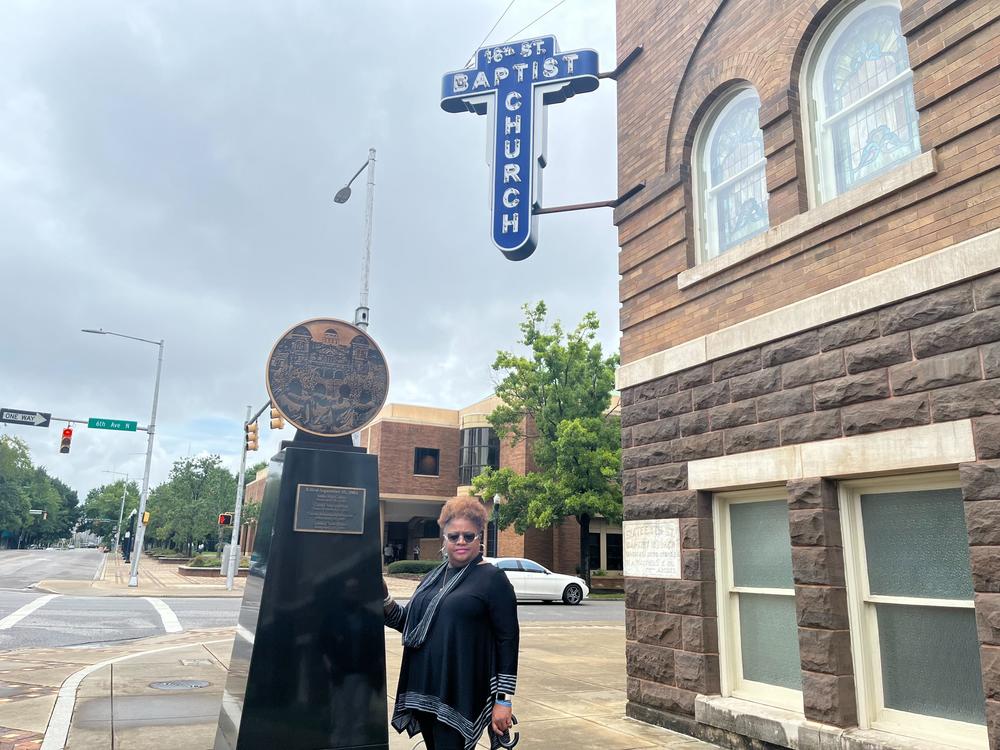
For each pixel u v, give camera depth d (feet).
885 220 16.46
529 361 102.53
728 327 20.12
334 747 14.26
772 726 16.99
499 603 11.27
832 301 16.99
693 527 20.31
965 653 14.61
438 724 10.80
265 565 14.76
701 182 23.16
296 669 14.30
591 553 116.06
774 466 18.01
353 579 15.15
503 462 124.77
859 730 15.66
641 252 24.23
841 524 16.78
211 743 17.75
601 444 97.25
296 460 15.35
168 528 170.19
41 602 59.41
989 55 14.65
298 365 16.62
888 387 15.66
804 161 19.39
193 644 37.45
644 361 22.93
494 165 25.88
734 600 19.90
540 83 26.14
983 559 13.42
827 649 16.11
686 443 20.95
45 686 25.16
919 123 16.19
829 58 19.47
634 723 20.88
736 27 21.81
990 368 13.85
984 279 14.20
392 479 129.80
